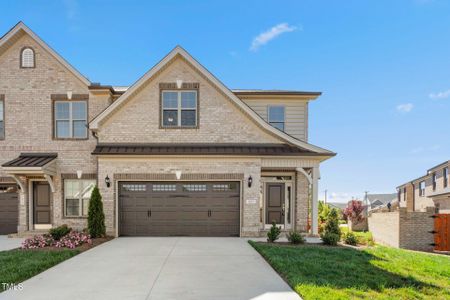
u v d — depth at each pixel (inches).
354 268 292.8
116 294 226.4
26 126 573.0
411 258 358.6
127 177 513.0
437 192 1042.1
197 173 517.0
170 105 548.7
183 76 548.1
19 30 565.6
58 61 576.1
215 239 484.7
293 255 343.6
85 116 580.7
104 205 509.0
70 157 570.6
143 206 522.3
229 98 543.5
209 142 543.8
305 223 565.3
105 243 444.5
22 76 576.4
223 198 526.0
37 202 570.9
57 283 252.7
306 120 620.1
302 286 233.6
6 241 482.6
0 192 567.5
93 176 567.5
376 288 237.3
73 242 409.1
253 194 517.3
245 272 284.7
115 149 520.1
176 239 482.3
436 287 243.9
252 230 512.7
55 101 579.5
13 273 268.4
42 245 398.3
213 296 221.9
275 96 610.5
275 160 527.8
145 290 234.8
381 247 438.0
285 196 577.0
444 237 545.6
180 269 294.8
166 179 516.4
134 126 539.2
